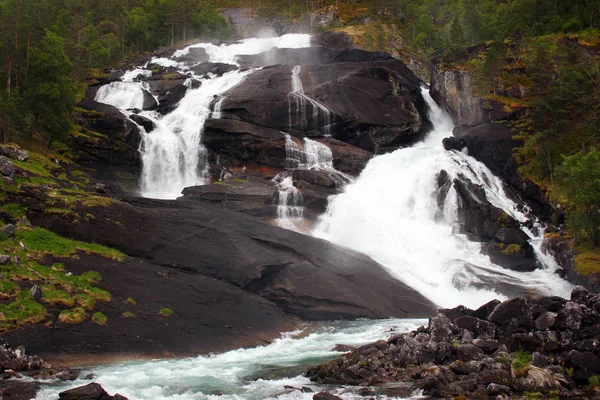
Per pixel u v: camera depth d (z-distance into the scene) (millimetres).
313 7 135625
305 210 45719
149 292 27812
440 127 66875
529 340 19953
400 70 70812
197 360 22984
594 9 72125
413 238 44250
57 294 24734
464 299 36000
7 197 31188
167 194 51406
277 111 57469
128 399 17234
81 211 31703
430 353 20516
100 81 67812
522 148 49656
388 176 51469
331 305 32031
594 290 34094
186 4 109188
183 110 60844
